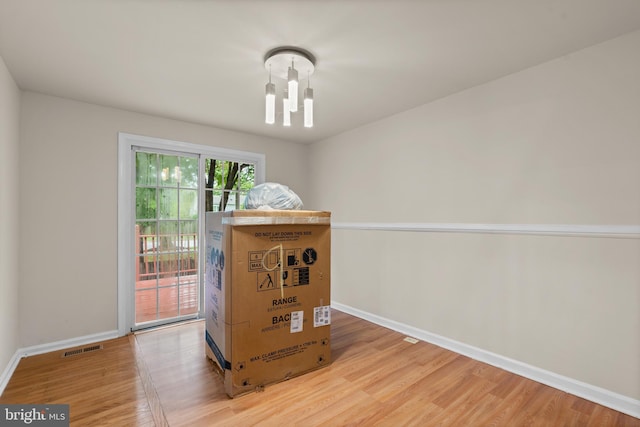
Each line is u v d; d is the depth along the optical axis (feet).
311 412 5.73
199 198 11.09
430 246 9.01
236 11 5.07
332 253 12.60
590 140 6.16
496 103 7.57
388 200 10.30
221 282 6.74
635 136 5.66
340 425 5.39
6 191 6.77
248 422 5.45
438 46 6.15
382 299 10.44
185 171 10.87
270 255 6.71
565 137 6.48
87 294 8.82
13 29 5.51
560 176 6.54
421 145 9.27
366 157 11.14
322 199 13.24
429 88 8.09
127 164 9.57
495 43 6.04
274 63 6.51
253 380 6.41
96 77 7.39
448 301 8.54
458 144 8.34
